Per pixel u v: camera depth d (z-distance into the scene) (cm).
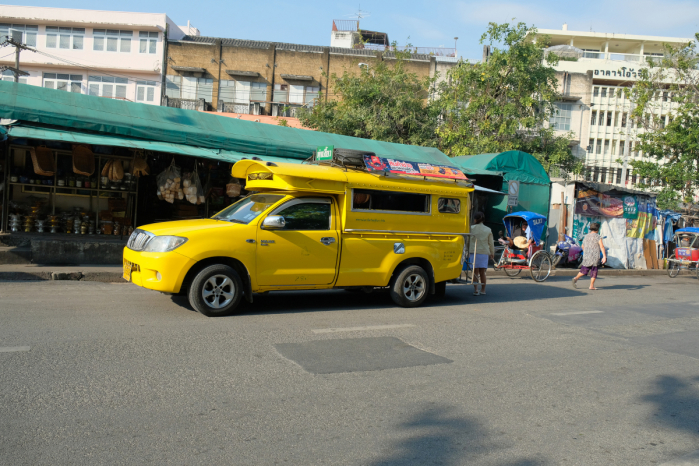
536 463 342
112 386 426
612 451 367
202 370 480
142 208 1332
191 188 1262
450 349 615
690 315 975
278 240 741
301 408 409
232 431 360
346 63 3691
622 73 4503
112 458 312
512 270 1507
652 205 2089
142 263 685
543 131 2638
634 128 4381
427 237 891
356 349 587
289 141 1485
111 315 680
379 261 832
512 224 1541
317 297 934
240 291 721
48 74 3497
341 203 802
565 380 523
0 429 339
